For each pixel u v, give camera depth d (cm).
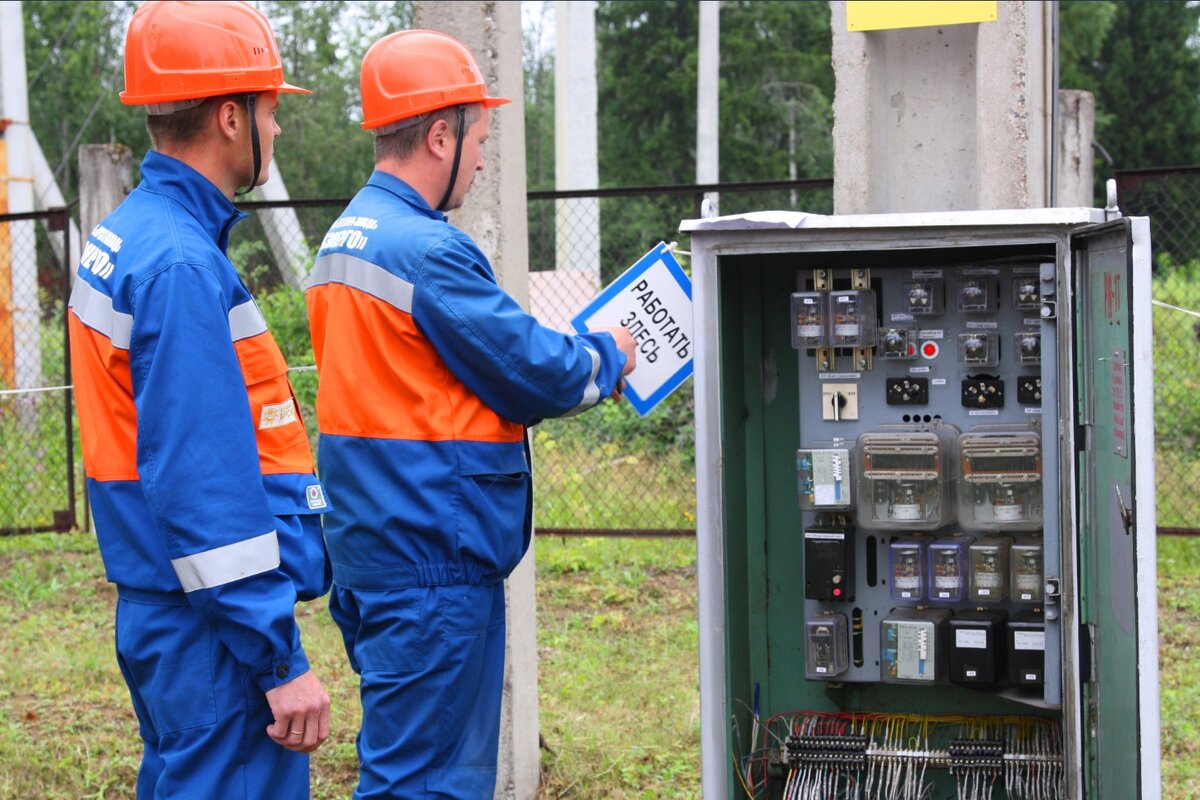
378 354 306
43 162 1493
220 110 273
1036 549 347
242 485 254
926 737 380
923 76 400
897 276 359
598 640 635
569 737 489
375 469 306
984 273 349
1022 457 344
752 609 388
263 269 1164
